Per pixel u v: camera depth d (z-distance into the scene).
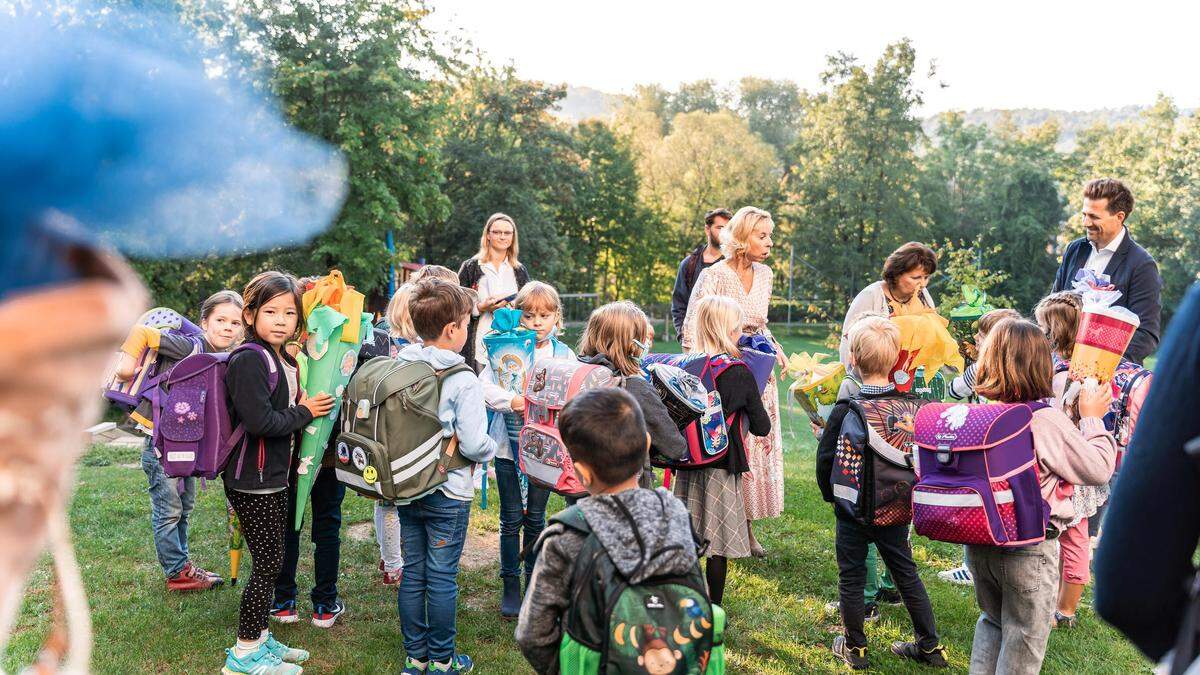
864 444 4.10
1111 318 3.59
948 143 68.31
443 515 4.00
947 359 5.26
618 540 2.40
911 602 4.38
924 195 57.69
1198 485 0.99
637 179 56.66
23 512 0.45
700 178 59.12
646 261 56.62
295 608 4.78
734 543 4.51
